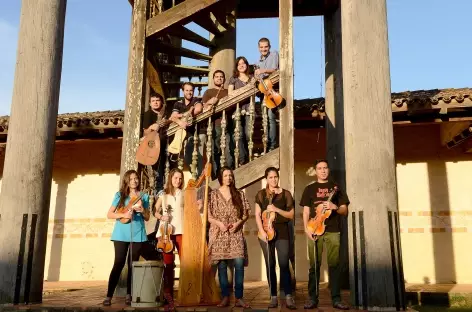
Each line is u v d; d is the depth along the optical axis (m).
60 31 7.61
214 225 6.08
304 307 5.91
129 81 8.88
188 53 10.24
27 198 6.94
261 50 8.69
